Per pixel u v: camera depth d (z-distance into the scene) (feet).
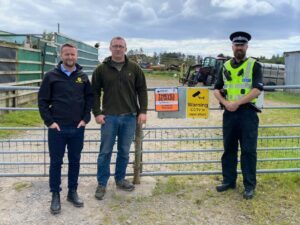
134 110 16.99
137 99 17.46
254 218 15.15
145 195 17.21
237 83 16.43
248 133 16.52
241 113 16.53
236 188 18.03
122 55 16.14
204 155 24.27
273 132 32.14
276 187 18.29
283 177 19.44
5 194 17.15
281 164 22.16
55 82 14.85
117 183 17.71
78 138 15.55
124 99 16.53
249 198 16.75
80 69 15.39
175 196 17.15
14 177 19.15
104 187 16.88
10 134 29.48
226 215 15.42
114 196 16.98
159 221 14.87
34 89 17.79
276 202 16.56
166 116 18.62
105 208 15.92
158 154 24.45
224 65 17.08
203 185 18.51
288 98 72.43
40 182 18.61
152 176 19.63
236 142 17.40
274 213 15.55
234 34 16.53
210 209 15.90
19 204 16.15
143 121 17.15
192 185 18.49
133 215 15.33
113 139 16.78
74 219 14.98
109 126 16.57
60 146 15.24
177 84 96.17
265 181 19.01
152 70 143.95
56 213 15.25
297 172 20.11
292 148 19.49
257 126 16.79
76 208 15.87
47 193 17.29
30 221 14.76
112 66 16.24
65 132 15.14
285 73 88.99
